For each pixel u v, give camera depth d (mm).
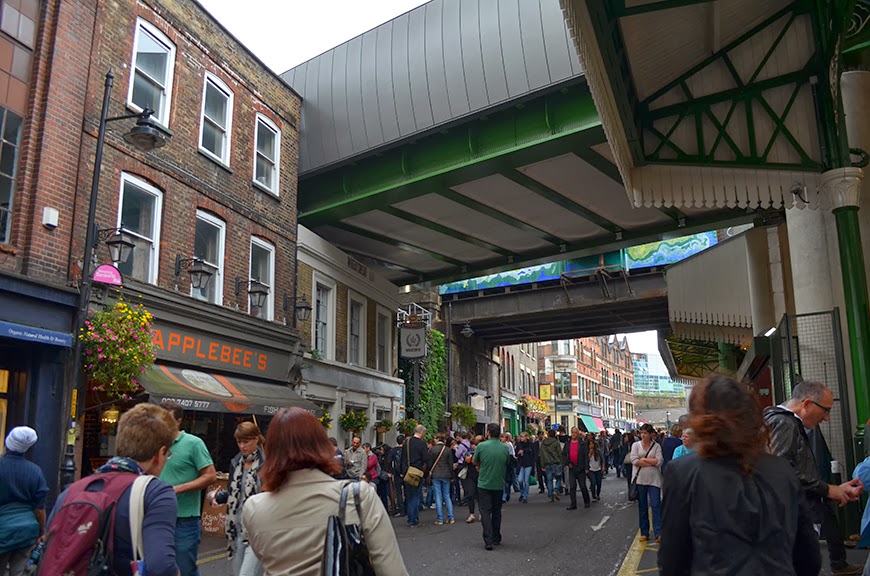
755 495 2344
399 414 25500
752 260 15789
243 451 5770
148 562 2771
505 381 50844
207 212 15414
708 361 39750
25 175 10984
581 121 16219
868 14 10250
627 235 22266
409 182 18719
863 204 11070
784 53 10008
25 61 11305
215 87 16062
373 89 18547
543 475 22906
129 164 13102
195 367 14445
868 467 4238
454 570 8719
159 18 14180
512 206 20766
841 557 6645
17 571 5516
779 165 9828
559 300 35031
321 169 19844
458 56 17109
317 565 2611
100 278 11430
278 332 17172
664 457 10453
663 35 9164
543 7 15898
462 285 36656
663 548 2455
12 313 10375
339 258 21219
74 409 10711
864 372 8906
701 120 10242
